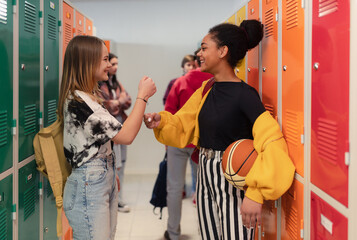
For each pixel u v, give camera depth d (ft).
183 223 11.93
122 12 18.48
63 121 6.39
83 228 5.86
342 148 4.20
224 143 6.00
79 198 5.81
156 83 18.75
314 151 4.94
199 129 6.31
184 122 6.83
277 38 6.17
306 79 5.13
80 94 5.82
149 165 18.89
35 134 7.16
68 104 5.81
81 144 5.77
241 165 5.45
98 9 18.48
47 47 7.70
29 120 6.82
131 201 14.23
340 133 4.24
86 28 11.10
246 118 5.95
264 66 6.84
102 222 5.85
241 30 6.22
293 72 5.56
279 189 5.26
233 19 9.29
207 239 6.33
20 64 6.35
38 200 7.50
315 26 4.82
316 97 4.83
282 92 6.00
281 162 5.33
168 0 18.48
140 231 11.23
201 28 18.57
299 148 5.43
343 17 4.12
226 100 5.90
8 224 6.04
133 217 12.45
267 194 5.22
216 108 5.98
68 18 9.15
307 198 5.22
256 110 5.70
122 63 18.63
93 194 5.78
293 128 5.60
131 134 5.91
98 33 18.54
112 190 6.32
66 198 5.96
